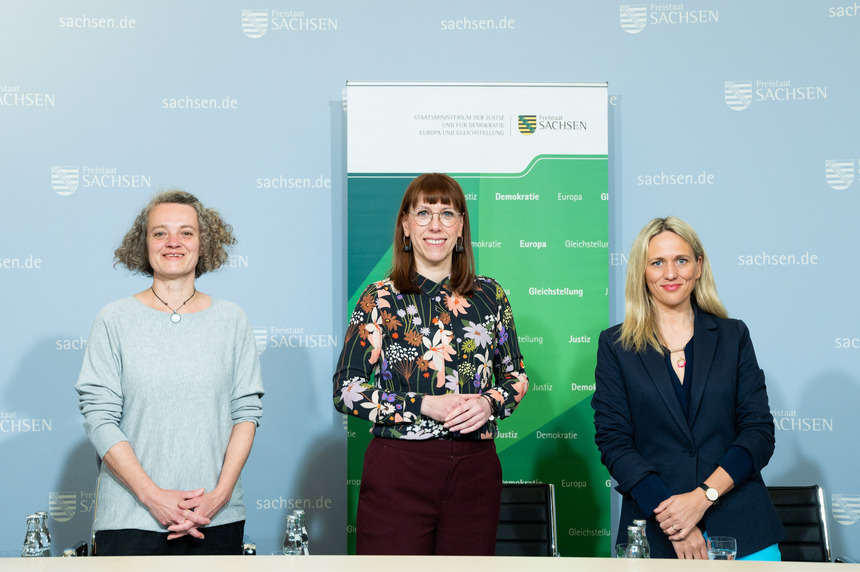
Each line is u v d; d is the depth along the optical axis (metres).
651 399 2.37
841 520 3.43
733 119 3.52
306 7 3.51
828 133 3.49
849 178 3.48
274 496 3.45
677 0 3.52
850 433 3.44
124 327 2.28
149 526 2.15
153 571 0.97
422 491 2.22
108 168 3.45
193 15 3.48
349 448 3.35
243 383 2.39
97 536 2.21
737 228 3.50
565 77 3.53
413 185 2.45
